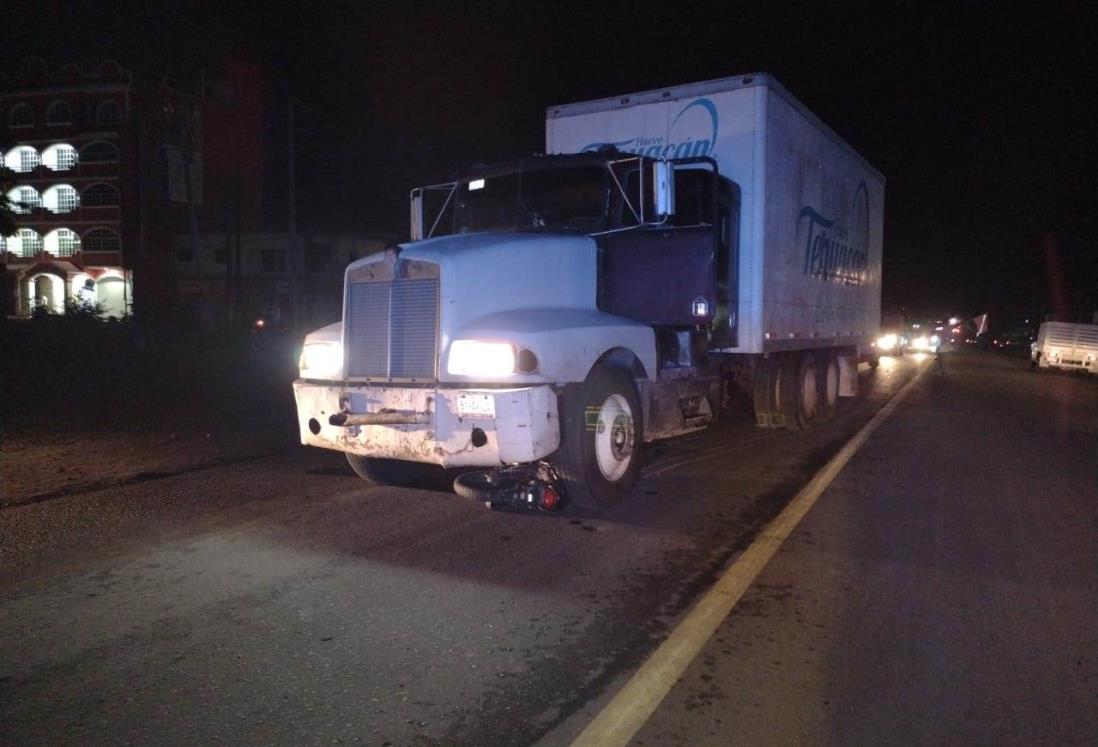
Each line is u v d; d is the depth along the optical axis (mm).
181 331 29891
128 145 50906
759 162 9773
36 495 7562
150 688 3900
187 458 9414
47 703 3756
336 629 4605
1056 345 30828
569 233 7984
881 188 17219
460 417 6121
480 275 6461
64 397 14750
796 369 11461
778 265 10430
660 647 4422
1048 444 11820
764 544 6285
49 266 51031
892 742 3533
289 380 18547
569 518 7000
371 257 6672
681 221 8758
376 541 6254
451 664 4188
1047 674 4188
